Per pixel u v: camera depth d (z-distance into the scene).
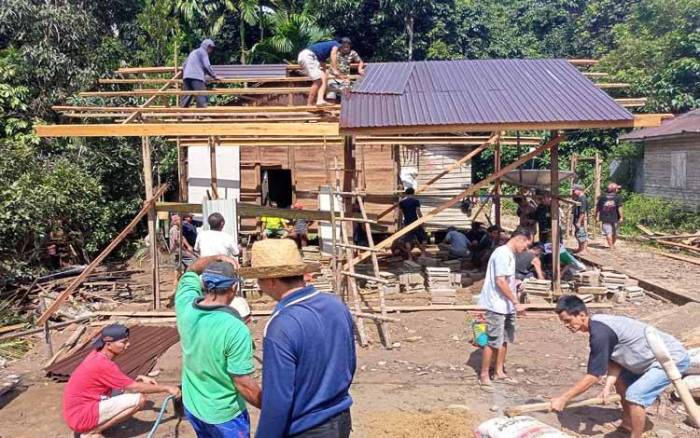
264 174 16.47
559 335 8.76
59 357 8.24
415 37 29.84
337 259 9.96
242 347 3.63
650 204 20.48
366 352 8.16
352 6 28.22
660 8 26.45
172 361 7.92
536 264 10.80
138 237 18.39
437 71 12.91
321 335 3.05
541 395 6.40
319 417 3.03
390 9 28.38
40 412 6.48
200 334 3.68
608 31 33.09
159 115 10.74
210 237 8.68
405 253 13.26
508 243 6.68
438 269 11.21
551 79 12.05
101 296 11.88
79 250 16.05
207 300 3.83
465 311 10.13
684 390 4.21
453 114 10.09
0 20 17.83
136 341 8.47
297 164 15.98
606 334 4.89
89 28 19.06
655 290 11.23
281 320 3.01
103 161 17.42
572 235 19.86
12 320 10.59
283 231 15.19
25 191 12.79
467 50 31.14
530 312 10.07
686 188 20.34
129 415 5.42
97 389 5.30
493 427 4.68
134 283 13.41
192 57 11.84
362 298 11.09
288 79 11.92
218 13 27.53
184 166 15.65
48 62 17.95
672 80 23.91
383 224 15.36
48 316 8.29
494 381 6.87
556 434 4.46
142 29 22.03
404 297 11.11
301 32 26.81
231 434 3.78
